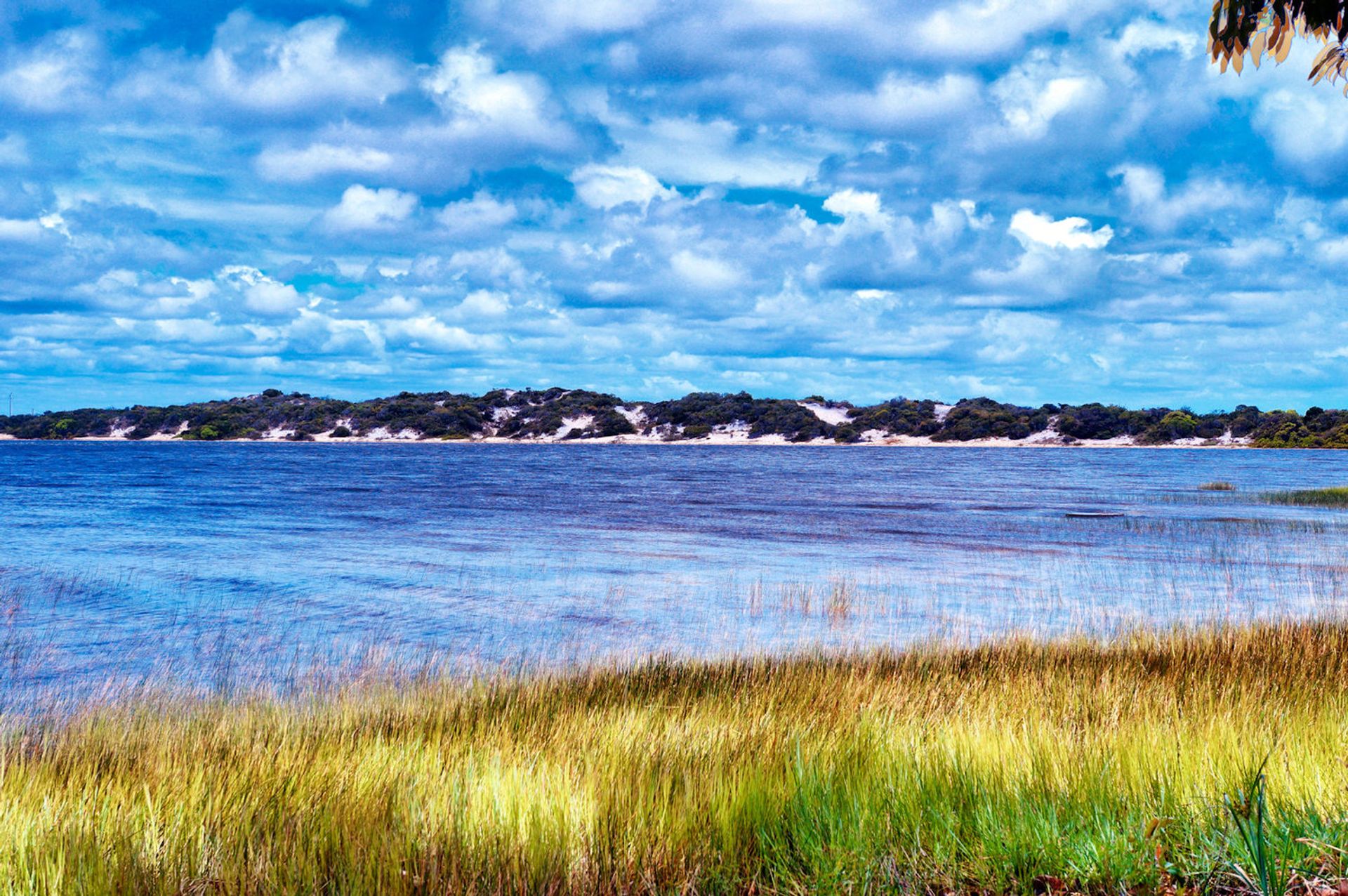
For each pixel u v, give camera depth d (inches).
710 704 315.6
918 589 786.8
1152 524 1425.9
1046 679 335.0
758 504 1903.3
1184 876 133.6
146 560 984.9
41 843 163.5
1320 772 165.5
